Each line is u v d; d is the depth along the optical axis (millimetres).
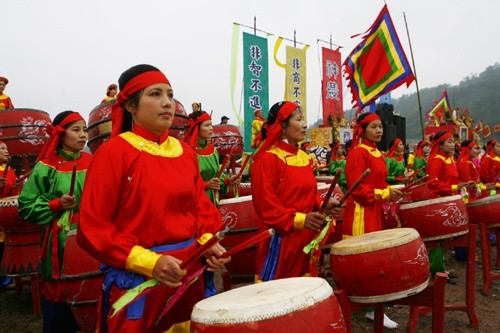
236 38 9328
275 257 2688
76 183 3055
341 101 13070
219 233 1544
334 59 12992
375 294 2365
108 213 1695
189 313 1896
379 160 3738
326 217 2625
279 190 2719
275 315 1463
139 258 1605
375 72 5859
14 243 4000
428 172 5316
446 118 21688
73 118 3105
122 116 1877
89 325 2500
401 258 2363
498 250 5723
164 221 1730
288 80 11172
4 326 3889
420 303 2568
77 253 2447
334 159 9289
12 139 4688
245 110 10031
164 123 1808
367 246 2373
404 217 3582
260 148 2820
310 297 1538
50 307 2926
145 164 1741
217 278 5320
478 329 3750
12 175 4582
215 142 6527
